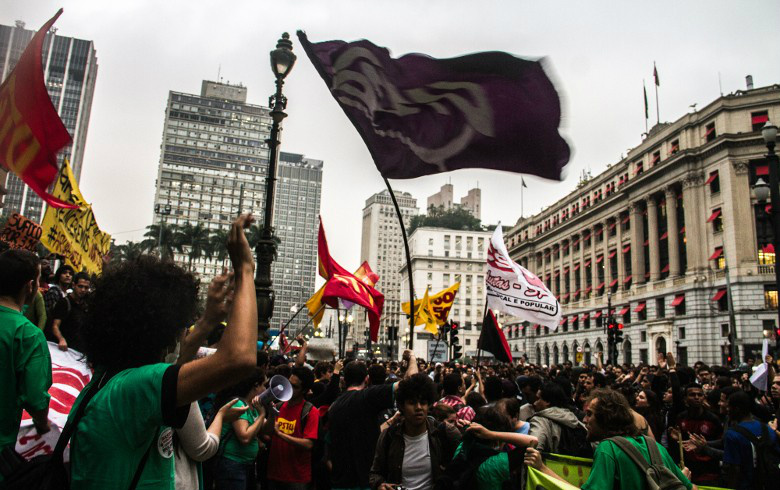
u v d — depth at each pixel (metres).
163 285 2.26
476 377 9.17
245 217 2.04
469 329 107.12
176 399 1.88
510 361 9.95
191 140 132.00
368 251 184.00
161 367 1.95
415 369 5.95
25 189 128.75
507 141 4.14
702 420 6.94
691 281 47.59
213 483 4.95
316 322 14.12
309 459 5.61
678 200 52.91
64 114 167.50
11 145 5.36
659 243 55.25
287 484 5.47
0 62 153.38
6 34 156.62
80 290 6.97
